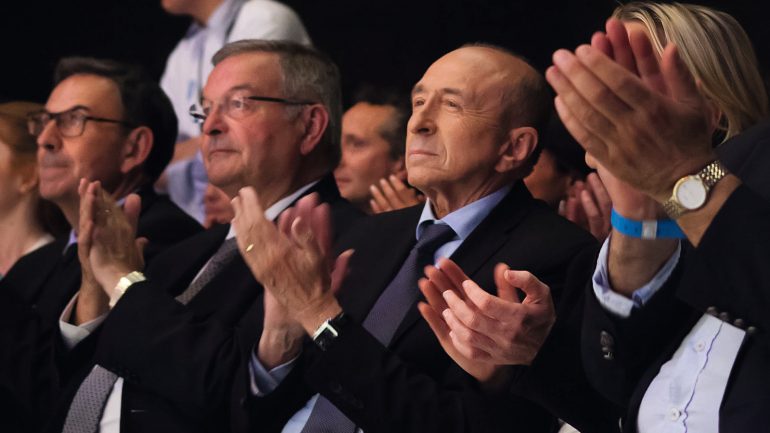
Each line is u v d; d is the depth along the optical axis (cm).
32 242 978
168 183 1112
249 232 580
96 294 748
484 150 658
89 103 883
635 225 434
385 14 1385
